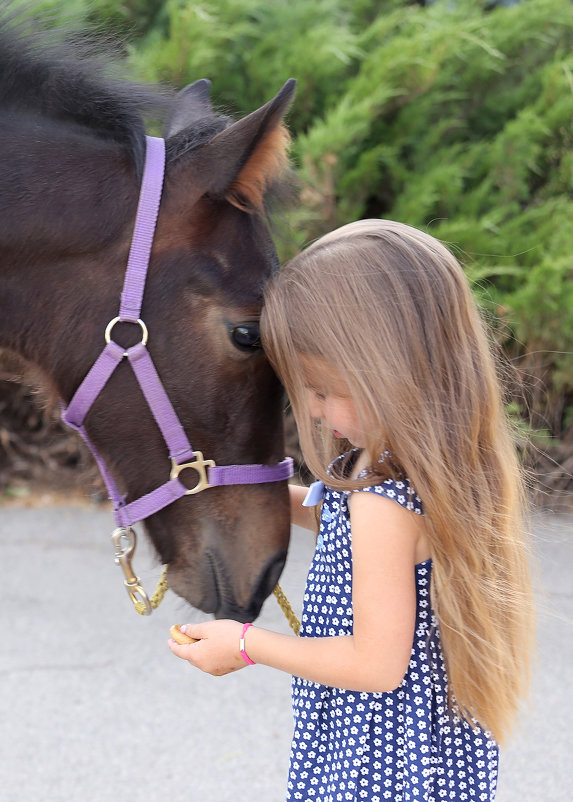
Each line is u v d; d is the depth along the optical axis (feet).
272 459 5.67
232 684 9.77
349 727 4.85
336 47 14.88
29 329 5.56
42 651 10.25
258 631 4.79
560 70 15.16
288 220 5.95
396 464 4.78
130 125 5.57
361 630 4.58
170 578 5.73
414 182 14.80
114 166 5.47
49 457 16.15
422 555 4.80
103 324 5.33
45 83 5.60
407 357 4.63
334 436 5.40
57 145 5.48
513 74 16.21
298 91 15.20
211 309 5.26
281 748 8.59
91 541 13.55
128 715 9.08
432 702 4.84
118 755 8.43
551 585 11.72
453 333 4.79
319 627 5.05
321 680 4.64
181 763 8.32
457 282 4.87
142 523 5.94
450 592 4.64
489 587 4.77
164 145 5.47
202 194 5.28
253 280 5.33
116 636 10.66
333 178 14.52
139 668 9.98
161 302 5.27
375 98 14.39
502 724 4.75
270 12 15.85
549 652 10.29
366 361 4.61
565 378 14.26
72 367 5.47
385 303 4.66
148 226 5.25
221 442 5.45
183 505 5.56
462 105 16.15
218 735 8.79
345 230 5.03
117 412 5.43
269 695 9.56
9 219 5.34
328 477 4.79
